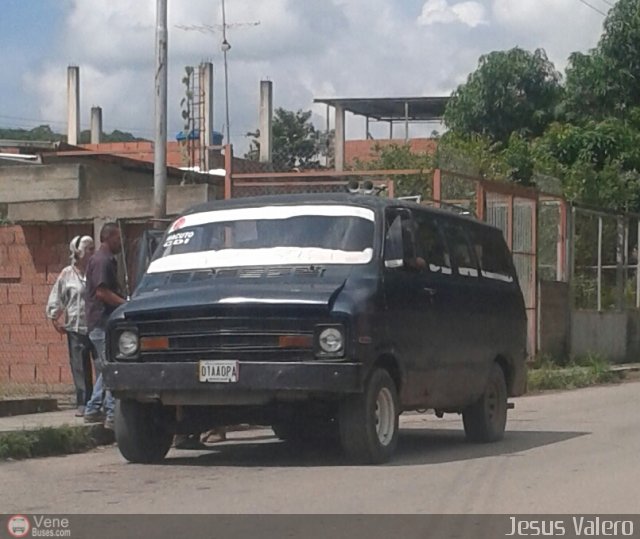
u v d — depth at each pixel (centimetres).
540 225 2642
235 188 1992
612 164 3381
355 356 1070
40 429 1265
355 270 1137
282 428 1366
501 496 982
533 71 3950
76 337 1452
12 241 1964
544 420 1652
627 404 1925
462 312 1284
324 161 5634
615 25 3734
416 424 1638
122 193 1930
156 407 1177
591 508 932
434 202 1964
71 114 4953
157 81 1725
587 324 2744
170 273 1195
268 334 1076
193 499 966
